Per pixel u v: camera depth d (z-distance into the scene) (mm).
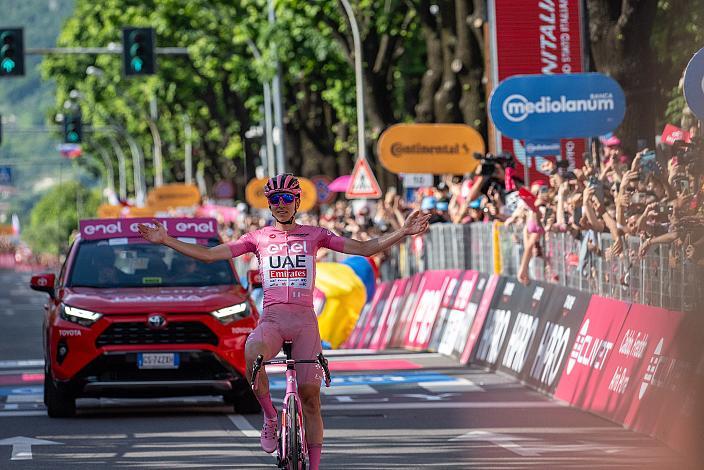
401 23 79500
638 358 29031
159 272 32656
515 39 49469
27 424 30422
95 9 131000
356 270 53188
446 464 24062
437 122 68562
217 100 133500
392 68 90188
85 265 32812
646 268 29672
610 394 30328
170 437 28062
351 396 35469
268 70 87562
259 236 20938
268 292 20797
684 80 26156
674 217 27984
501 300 41750
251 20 94125
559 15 49438
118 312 30578
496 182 44156
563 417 30656
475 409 32281
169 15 109625
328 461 24562
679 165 30062
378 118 81125
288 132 108188
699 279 26422
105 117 177875
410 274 53781
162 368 30547
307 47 86500
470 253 46438
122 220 33688
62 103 168500
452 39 67562
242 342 30828
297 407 19859
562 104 42188
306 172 106500
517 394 35219
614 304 31531
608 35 48656
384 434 28234
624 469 23312
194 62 123938
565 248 36312
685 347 26297
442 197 52469
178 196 130125
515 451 25578
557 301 36000
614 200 35125
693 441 24844
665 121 58594
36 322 78000
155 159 170750
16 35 71250
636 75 48656
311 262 20781
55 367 30766
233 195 121500
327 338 52281
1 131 137750
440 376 39969
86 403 35188
